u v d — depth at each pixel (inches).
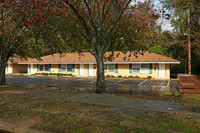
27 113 237.5
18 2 303.1
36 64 1211.9
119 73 974.4
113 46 478.0
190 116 227.1
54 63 1091.9
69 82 724.0
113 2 391.5
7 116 223.8
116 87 563.2
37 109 258.8
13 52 581.0
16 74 1243.2
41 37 519.2
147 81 764.6
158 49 1228.5
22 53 624.7
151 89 511.2
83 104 294.4
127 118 217.0
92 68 1052.5
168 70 881.5
